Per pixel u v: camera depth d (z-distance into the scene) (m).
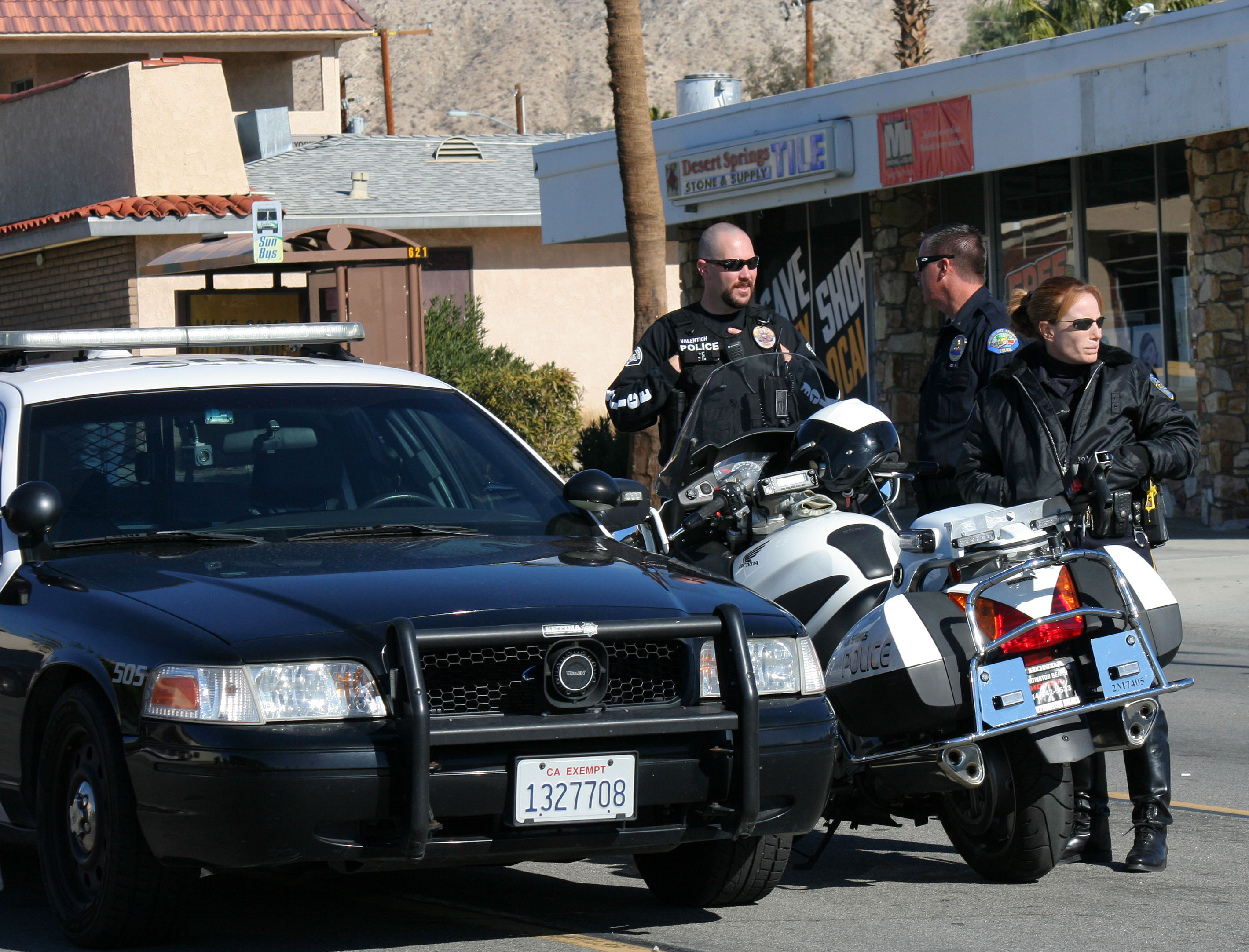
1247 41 49.25
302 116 125.88
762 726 15.80
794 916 17.53
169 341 21.78
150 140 79.19
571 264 104.12
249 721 14.53
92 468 18.70
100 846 15.76
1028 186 64.31
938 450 21.62
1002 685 17.05
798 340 25.58
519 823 14.91
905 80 60.69
